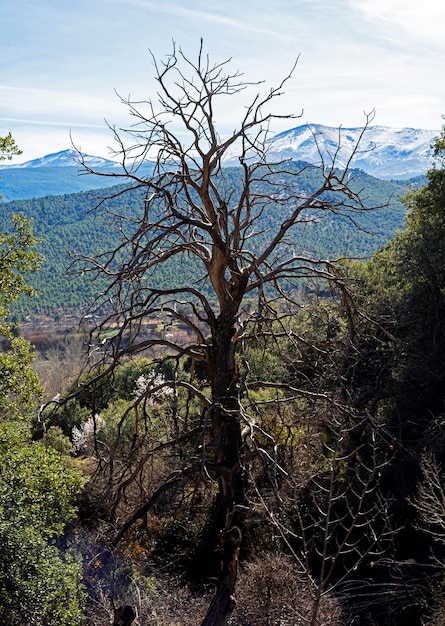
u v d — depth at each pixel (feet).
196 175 43.57
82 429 73.97
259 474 48.67
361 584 46.55
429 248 64.64
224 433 40.40
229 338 40.50
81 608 40.47
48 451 46.68
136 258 33.47
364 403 58.44
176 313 40.47
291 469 45.78
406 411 59.36
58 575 36.83
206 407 40.83
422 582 44.52
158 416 69.62
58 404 39.99
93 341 44.21
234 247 40.65
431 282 63.52
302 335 53.16
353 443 54.13
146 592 43.04
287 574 38.93
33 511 40.40
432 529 48.34
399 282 66.64
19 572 35.83
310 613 37.45
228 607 35.17
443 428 53.83
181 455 36.32
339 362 52.60
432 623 38.29
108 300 35.96
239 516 41.93
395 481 55.06
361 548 49.52
